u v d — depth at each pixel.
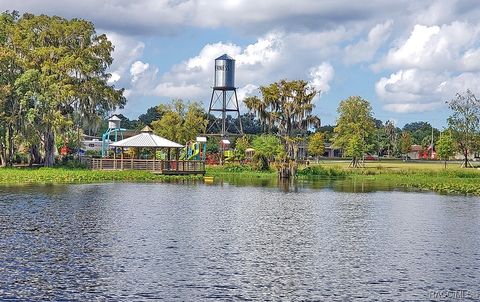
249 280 25.64
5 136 91.38
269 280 25.70
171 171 92.25
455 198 63.03
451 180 86.50
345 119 136.25
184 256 30.03
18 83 87.00
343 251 32.12
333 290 24.33
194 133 127.31
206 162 121.81
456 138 135.00
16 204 49.75
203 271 27.02
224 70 146.88
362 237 36.66
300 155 158.12
